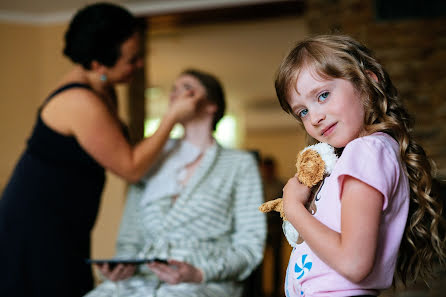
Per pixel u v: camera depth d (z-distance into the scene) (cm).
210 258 146
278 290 321
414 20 298
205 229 152
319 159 81
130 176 151
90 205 151
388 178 73
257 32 457
